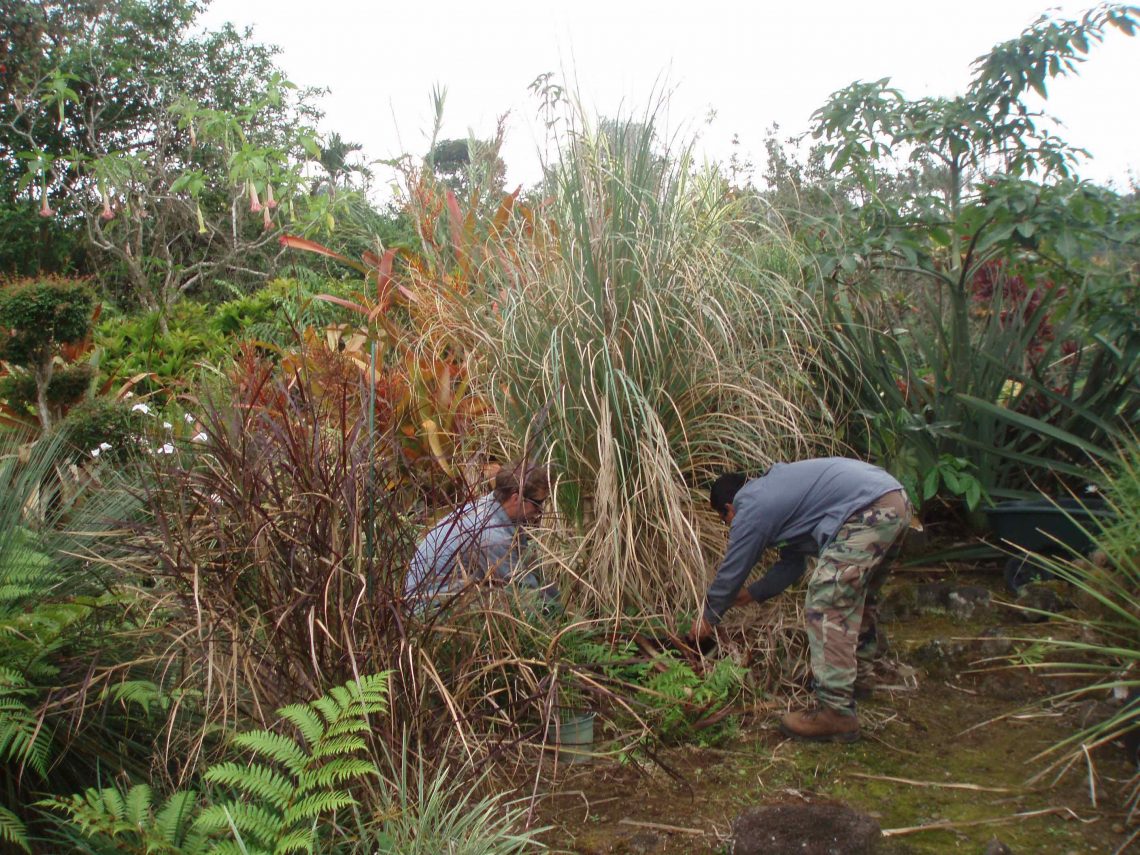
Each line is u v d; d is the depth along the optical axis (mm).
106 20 17328
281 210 8539
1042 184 4727
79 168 16031
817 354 5020
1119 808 3070
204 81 17609
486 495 3775
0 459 3783
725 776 3404
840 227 5180
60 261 17047
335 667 2941
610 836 3037
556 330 4184
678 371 4336
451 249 6043
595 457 4203
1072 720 3625
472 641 3289
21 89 15742
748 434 4445
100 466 4168
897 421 4938
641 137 4551
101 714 3150
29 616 2994
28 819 2982
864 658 3959
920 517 5262
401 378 5000
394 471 3396
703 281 4465
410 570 3178
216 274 15125
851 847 2760
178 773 3086
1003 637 4109
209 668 2883
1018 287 5688
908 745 3590
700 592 3992
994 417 4992
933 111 5379
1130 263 4965
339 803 2484
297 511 3012
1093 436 4965
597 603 3967
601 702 3607
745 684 3922
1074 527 4602
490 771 3072
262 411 3391
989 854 2781
